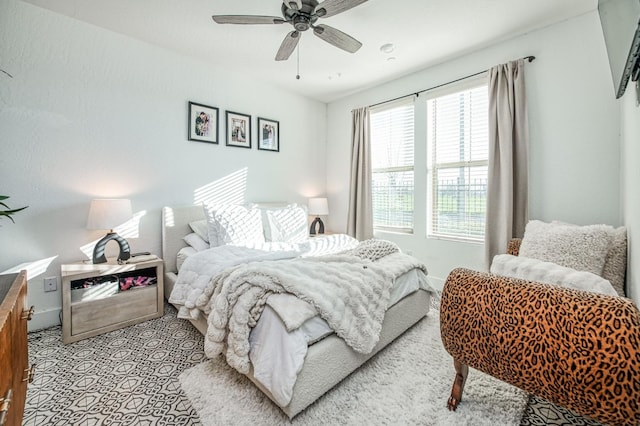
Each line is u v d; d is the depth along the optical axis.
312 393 1.39
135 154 2.74
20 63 2.18
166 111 2.92
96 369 1.74
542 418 1.37
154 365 1.78
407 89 3.53
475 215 3.04
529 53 2.60
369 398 1.50
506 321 1.17
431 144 3.37
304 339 1.37
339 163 4.42
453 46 2.83
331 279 1.67
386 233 3.84
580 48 2.35
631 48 1.15
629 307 0.96
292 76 3.57
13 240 2.19
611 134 2.24
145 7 2.23
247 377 1.62
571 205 2.42
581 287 1.52
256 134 3.68
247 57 3.07
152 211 2.86
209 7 2.23
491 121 2.74
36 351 1.94
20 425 1.05
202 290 1.96
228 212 2.77
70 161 2.40
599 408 0.97
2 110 2.12
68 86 2.38
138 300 2.36
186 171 3.08
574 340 1.00
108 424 1.33
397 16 2.35
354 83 3.79
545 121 2.53
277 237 2.95
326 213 4.04
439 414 1.39
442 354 1.91
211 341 1.57
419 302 2.31
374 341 1.66
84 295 2.14
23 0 2.16
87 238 2.50
